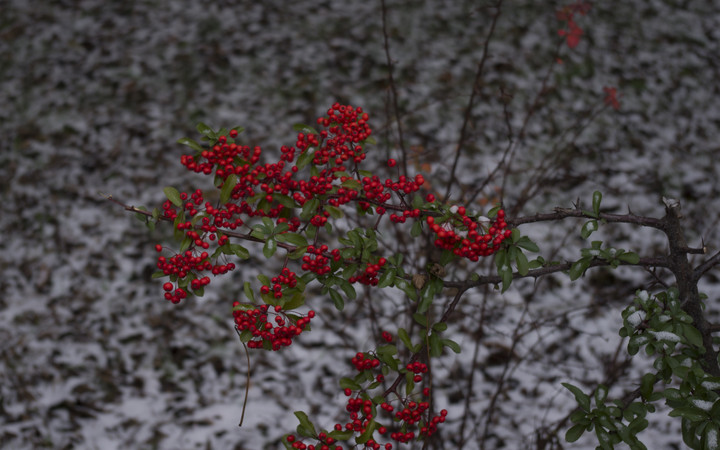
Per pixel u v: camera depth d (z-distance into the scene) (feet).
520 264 5.65
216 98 17.51
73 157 15.96
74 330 12.73
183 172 15.64
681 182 15.43
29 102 17.43
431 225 5.61
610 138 16.42
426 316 6.35
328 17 20.30
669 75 18.31
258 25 19.95
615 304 12.94
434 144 15.81
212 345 12.57
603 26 19.85
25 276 13.64
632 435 5.94
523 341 12.33
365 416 5.95
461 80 17.90
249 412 11.56
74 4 20.80
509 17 20.22
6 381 11.89
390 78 10.98
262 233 5.82
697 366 5.83
